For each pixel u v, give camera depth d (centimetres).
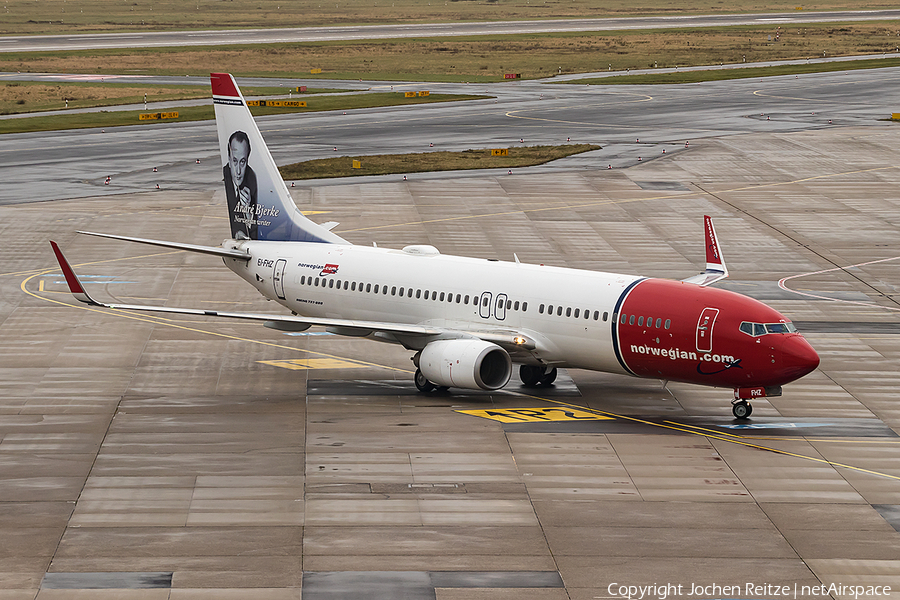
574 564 6869
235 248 12625
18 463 8600
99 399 10356
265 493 8025
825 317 13850
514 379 11381
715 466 8744
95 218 19138
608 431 9625
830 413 10262
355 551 7012
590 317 10188
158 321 13350
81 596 6316
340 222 19088
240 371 11450
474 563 6856
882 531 7469
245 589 6444
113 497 7912
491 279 10838
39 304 13925
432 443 9212
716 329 9631
